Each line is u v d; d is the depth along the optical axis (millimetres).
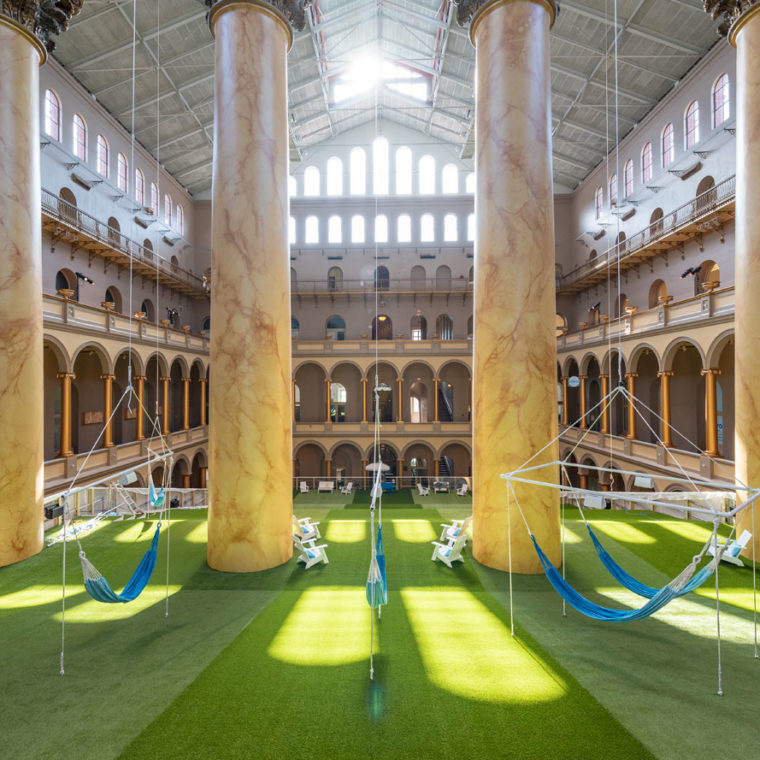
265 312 9320
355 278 31953
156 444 20750
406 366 29047
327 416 29156
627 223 23812
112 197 21516
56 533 12062
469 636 6578
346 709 4879
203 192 31438
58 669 5734
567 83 21578
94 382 22125
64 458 15234
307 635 6586
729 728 4570
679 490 16125
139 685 5344
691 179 18891
